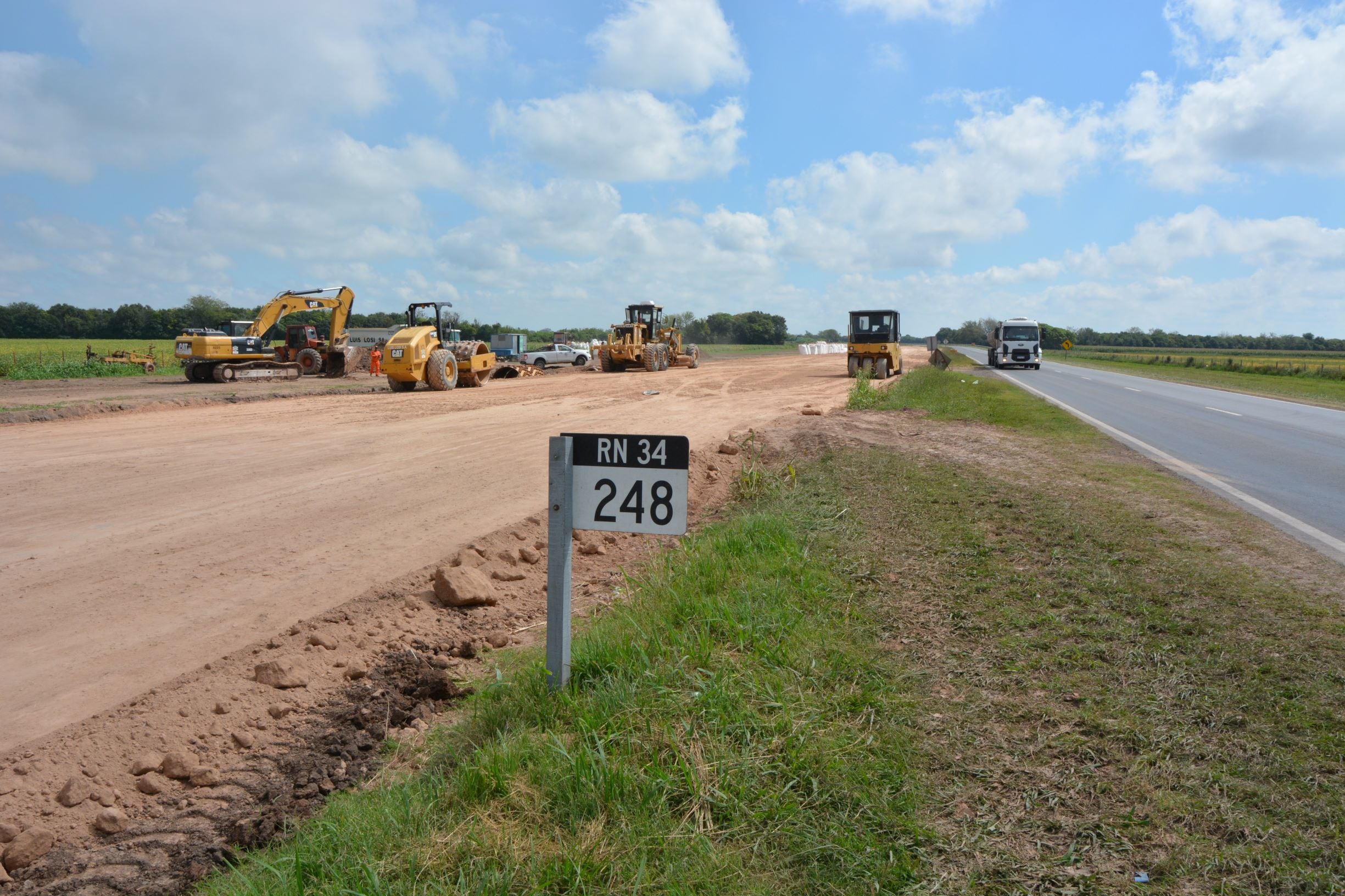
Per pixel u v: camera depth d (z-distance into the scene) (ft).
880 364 106.63
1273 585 18.53
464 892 8.45
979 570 19.56
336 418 56.59
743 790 10.10
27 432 47.93
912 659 14.34
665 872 8.75
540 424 52.95
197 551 23.75
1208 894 8.43
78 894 10.10
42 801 11.82
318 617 18.58
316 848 9.75
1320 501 29.89
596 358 153.38
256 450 41.42
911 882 8.66
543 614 20.03
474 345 91.15
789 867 8.89
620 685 12.72
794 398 76.33
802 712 12.12
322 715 14.62
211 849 11.01
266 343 110.32
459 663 16.97
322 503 29.73
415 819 9.91
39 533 25.50
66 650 16.78
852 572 19.44
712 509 29.78
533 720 12.57
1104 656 14.48
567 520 13.17
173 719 14.06
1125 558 20.70
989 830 9.52
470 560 22.65
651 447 12.90
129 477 34.24
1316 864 8.82
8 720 13.96
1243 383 118.32
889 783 10.39
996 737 11.63
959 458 37.60
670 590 17.30
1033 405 66.49
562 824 9.65
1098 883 8.62
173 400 68.64
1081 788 10.36
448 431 49.42
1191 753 11.12
